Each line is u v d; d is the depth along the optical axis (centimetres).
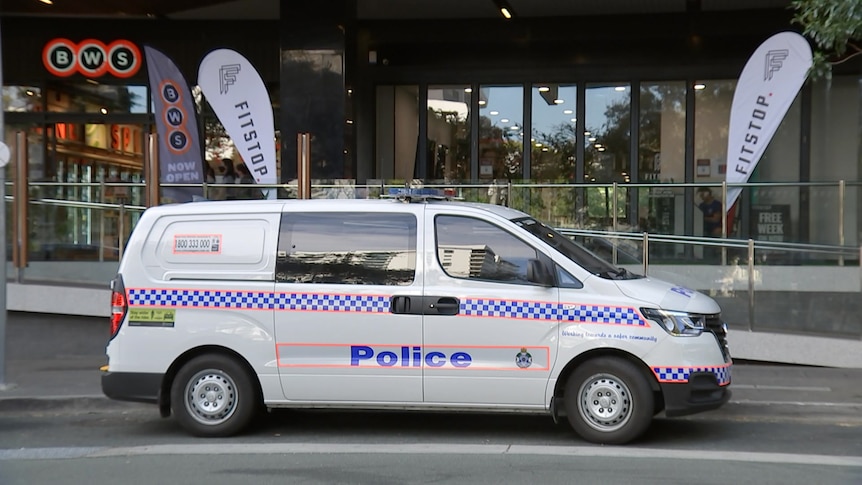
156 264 700
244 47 1588
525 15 1546
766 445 678
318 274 682
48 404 833
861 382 891
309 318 676
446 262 671
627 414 651
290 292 679
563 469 600
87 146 1609
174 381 699
